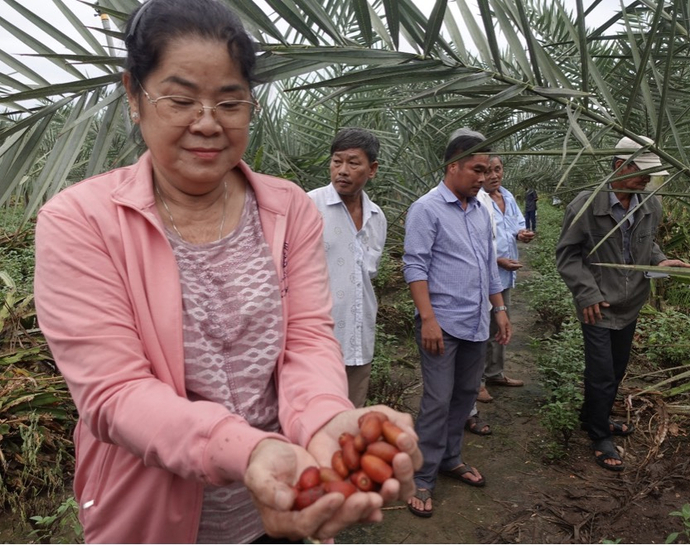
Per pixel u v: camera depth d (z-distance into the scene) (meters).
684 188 3.31
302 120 5.74
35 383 3.46
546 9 3.74
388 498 0.89
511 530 2.86
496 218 4.44
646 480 3.25
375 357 4.38
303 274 1.27
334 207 2.95
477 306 2.97
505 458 3.54
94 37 2.10
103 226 1.07
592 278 3.28
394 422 0.98
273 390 1.21
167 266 1.10
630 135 1.89
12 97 1.70
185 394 1.11
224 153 1.11
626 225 3.21
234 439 0.94
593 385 3.38
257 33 1.63
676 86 2.91
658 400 3.72
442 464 3.29
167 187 1.16
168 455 0.97
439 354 2.95
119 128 3.87
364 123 5.98
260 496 0.87
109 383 1.01
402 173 6.08
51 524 2.87
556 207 15.38
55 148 1.91
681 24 2.34
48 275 1.06
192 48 1.04
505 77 1.81
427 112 5.84
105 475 1.15
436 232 2.95
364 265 3.00
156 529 1.13
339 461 0.94
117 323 1.05
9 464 3.18
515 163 10.85
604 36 2.36
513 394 4.45
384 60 1.70
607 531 2.84
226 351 1.14
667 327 4.67
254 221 1.22
